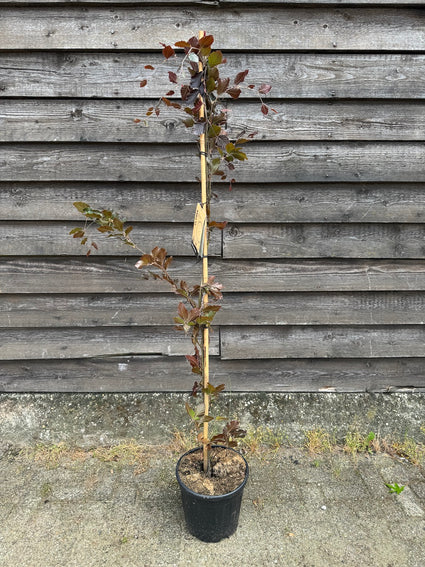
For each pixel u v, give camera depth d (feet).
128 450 7.75
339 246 8.22
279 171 7.84
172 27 7.33
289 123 7.70
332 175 7.88
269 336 8.59
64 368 8.66
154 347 8.59
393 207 8.06
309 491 6.97
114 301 8.38
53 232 8.02
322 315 8.50
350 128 7.75
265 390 8.80
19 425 8.21
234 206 7.98
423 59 7.57
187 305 8.36
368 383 8.86
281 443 8.01
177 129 7.63
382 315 8.54
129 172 7.79
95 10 7.28
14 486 6.96
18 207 7.87
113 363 8.66
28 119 7.57
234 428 5.78
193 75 4.75
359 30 7.44
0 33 7.26
